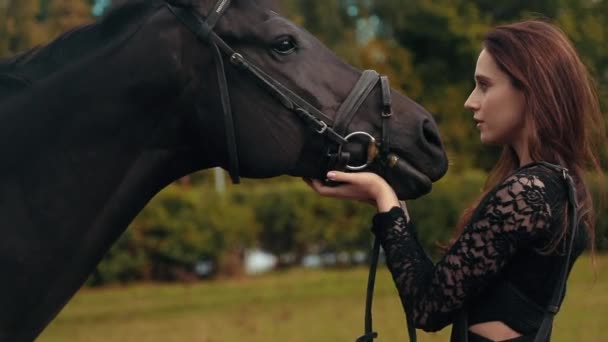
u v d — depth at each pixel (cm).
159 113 232
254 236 1616
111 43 232
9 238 219
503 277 195
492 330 193
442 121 2750
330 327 873
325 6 2744
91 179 227
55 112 226
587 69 213
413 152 238
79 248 227
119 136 229
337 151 235
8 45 879
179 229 1502
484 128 209
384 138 236
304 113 234
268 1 243
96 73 229
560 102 197
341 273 1592
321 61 241
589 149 205
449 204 1775
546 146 200
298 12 2686
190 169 246
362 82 240
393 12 2933
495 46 204
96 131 227
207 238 1524
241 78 234
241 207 1614
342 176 225
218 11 232
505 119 204
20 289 219
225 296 1255
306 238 1680
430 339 763
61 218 224
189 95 233
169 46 229
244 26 234
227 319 970
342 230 1706
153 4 236
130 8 233
